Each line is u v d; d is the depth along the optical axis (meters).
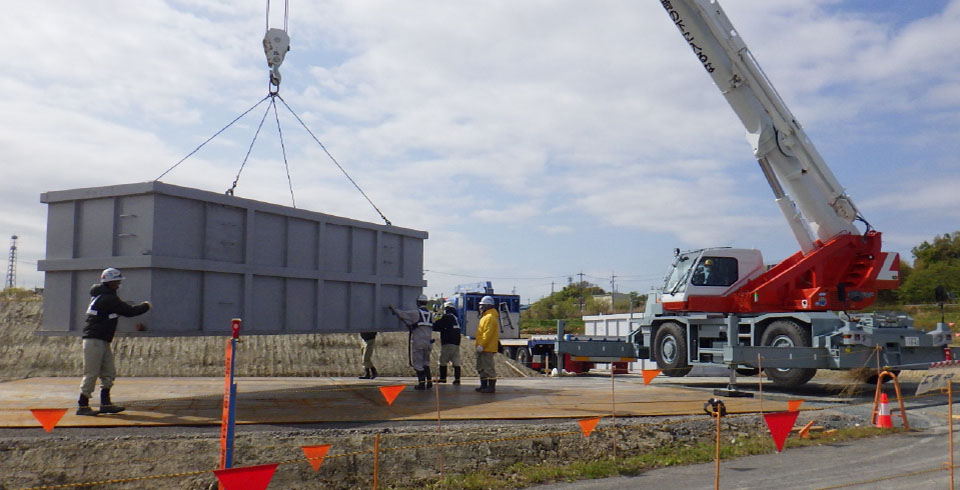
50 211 9.70
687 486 6.98
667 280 16.45
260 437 7.75
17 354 20.11
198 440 7.48
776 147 15.15
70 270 9.44
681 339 15.62
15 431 7.80
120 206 9.20
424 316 12.55
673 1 14.70
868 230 15.34
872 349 12.95
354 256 12.28
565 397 11.61
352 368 19.38
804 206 15.24
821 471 7.56
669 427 9.32
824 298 14.36
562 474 7.43
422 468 7.42
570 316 58.56
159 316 8.95
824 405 11.64
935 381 8.48
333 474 7.10
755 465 7.89
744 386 15.16
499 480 7.24
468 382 15.32
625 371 22.20
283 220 10.88
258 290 10.40
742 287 15.54
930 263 41.97
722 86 15.18
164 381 13.60
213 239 9.72
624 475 7.51
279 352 20.14
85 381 8.66
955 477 7.23
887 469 7.62
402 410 9.67
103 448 7.21
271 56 11.67
